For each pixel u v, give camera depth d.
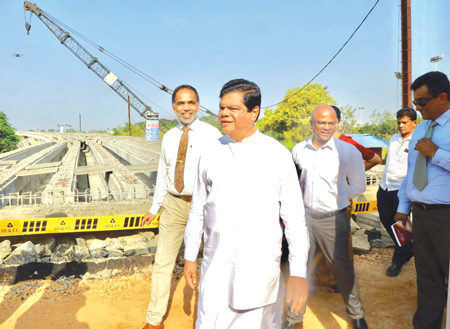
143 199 5.12
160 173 3.21
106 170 8.23
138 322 3.16
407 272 4.19
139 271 4.15
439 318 2.67
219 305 1.84
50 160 16.59
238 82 1.83
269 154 1.86
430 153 2.35
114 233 4.66
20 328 3.01
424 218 2.51
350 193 3.08
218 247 1.85
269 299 1.85
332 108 2.79
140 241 4.56
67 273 3.96
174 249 3.13
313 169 2.85
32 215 4.21
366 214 5.53
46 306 3.38
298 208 1.89
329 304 3.49
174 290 3.79
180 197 3.08
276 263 1.88
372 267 4.33
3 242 4.12
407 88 11.63
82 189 11.03
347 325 3.11
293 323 2.93
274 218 1.86
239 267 1.80
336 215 2.86
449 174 2.37
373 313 3.29
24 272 3.88
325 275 3.74
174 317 3.27
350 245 3.03
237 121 1.83
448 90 2.32
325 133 2.75
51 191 5.49
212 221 1.87
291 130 41.22
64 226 4.26
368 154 3.54
